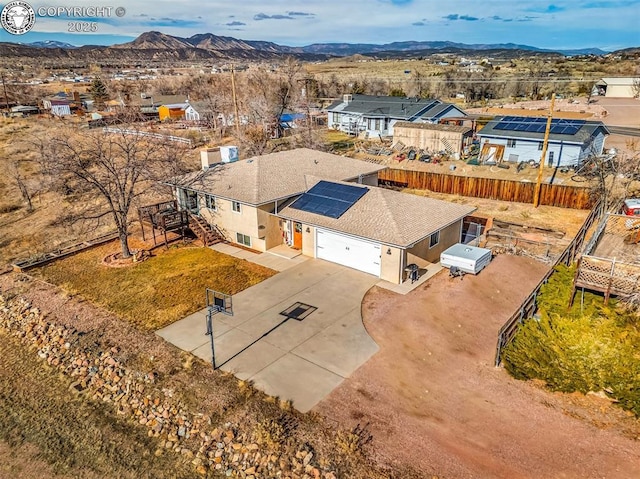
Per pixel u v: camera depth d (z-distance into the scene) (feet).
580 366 43.39
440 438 39.65
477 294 65.82
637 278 50.78
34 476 38.63
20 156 141.59
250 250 83.25
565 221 95.71
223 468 38.27
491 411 42.75
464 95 279.69
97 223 94.43
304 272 73.77
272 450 38.91
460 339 55.31
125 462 39.55
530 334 48.67
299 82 259.80
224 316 61.16
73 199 111.65
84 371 51.47
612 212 85.97
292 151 102.68
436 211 76.18
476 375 48.29
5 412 46.16
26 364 53.88
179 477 37.88
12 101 278.05
